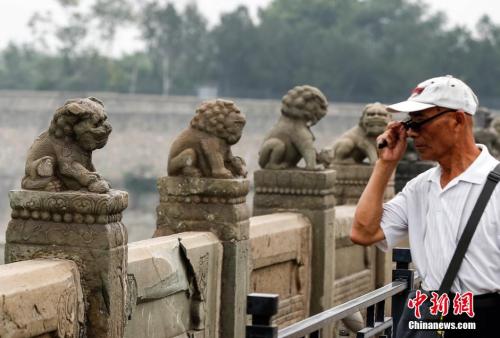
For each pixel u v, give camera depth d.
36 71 103.19
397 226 7.66
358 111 71.25
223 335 11.01
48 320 7.54
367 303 8.30
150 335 9.48
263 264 12.32
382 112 16.89
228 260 10.95
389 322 9.37
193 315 10.45
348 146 17.09
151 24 99.38
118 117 71.81
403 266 9.40
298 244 13.36
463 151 7.32
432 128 7.31
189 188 10.99
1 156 69.44
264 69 95.44
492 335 7.17
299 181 13.70
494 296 7.12
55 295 7.62
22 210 8.13
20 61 106.88
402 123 7.63
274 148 13.81
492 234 7.08
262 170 13.89
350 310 7.84
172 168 11.08
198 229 10.99
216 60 97.81
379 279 17.12
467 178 7.21
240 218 11.02
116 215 8.18
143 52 111.06
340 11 104.44
